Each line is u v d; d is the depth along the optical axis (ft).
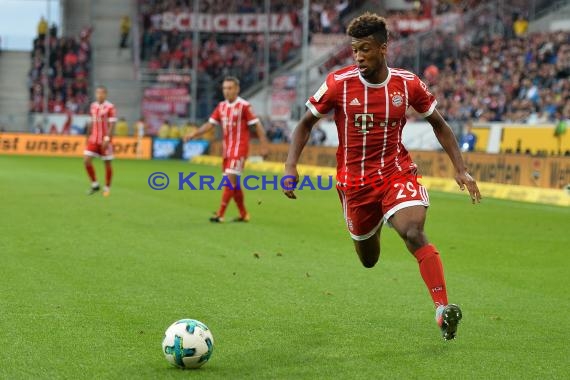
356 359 43.98
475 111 235.20
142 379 39.65
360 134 48.32
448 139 49.14
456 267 76.23
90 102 320.29
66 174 194.59
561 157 152.05
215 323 51.37
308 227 103.35
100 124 139.95
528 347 47.21
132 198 137.28
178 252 79.92
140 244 84.53
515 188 159.74
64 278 65.00
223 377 40.22
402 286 65.16
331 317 53.83
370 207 48.98
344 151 49.24
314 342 47.39
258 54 323.16
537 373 42.04
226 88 105.09
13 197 132.36
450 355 45.11
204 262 74.49
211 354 41.91
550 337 49.73
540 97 222.89
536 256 83.66
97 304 56.03
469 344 47.60
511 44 249.55
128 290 61.05
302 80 285.02
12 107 345.31
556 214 128.16
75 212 112.37
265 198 147.02
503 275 72.23
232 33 333.83
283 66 314.14
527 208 138.00
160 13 337.93
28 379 39.37
